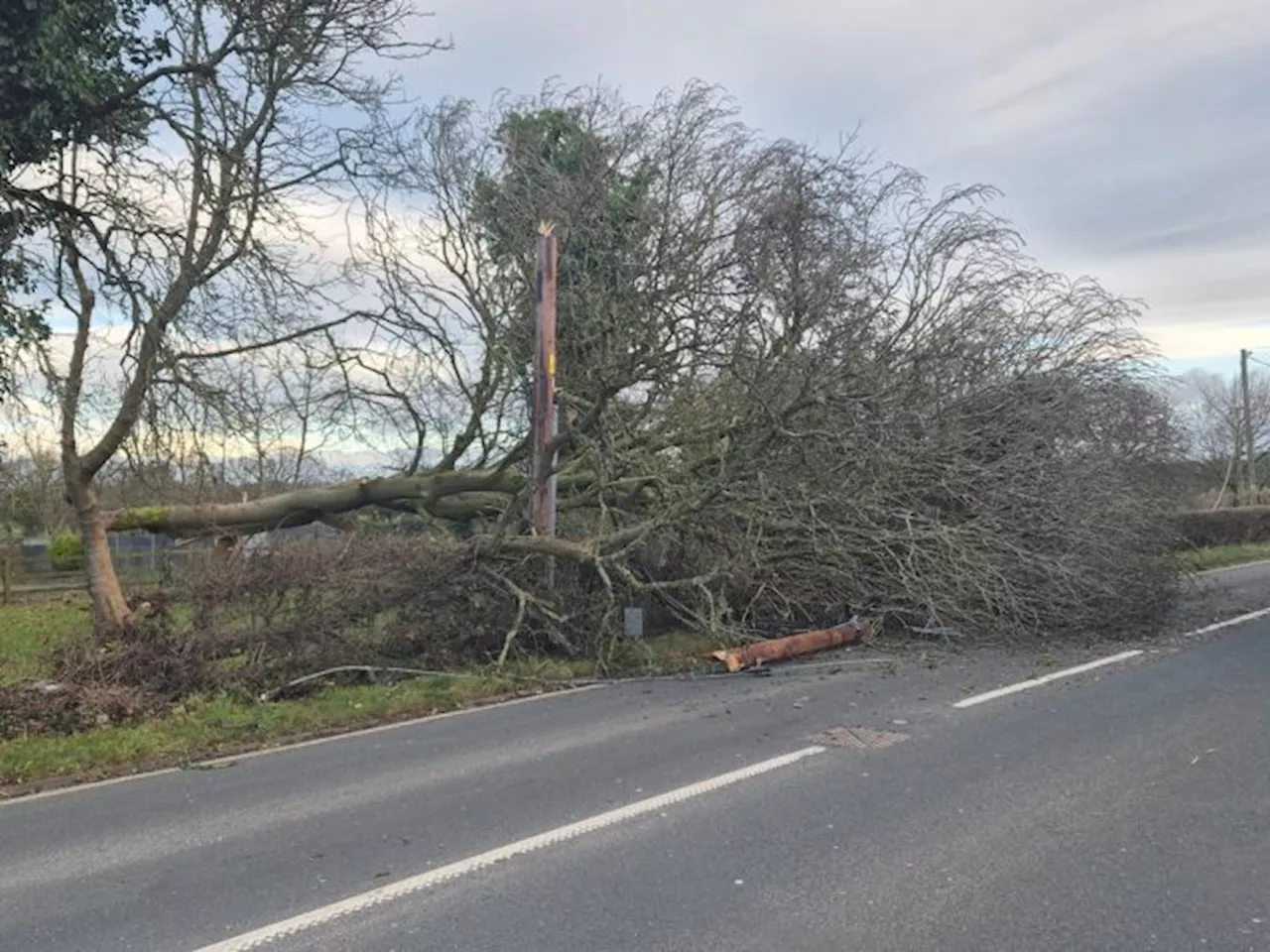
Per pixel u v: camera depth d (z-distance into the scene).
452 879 4.77
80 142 11.17
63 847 5.48
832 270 11.86
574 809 5.85
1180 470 16.33
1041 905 4.31
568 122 13.99
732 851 5.06
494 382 15.04
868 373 12.02
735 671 10.80
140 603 10.62
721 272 12.67
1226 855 4.88
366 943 4.08
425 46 13.23
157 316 12.14
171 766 7.39
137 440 12.41
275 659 9.97
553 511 12.29
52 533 28.64
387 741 7.99
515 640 11.41
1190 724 7.69
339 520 15.27
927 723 7.96
